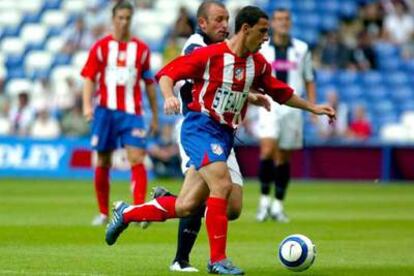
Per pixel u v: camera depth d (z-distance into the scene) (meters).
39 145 80.25
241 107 25.92
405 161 77.94
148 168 77.50
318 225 42.50
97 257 29.81
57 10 100.69
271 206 48.31
